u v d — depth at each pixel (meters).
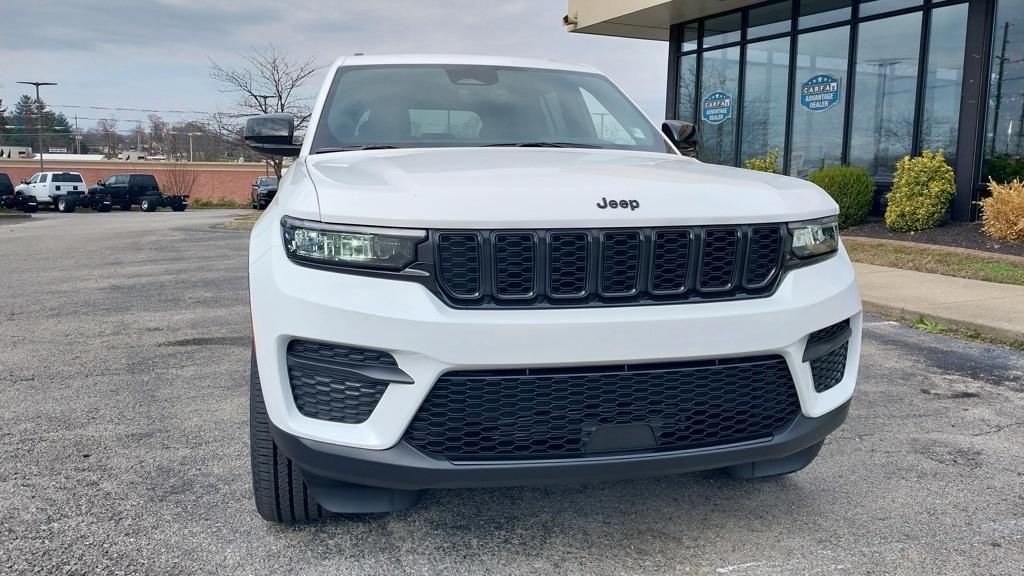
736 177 2.76
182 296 8.30
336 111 3.69
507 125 3.75
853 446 3.74
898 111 12.34
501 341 2.20
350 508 2.52
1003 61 10.78
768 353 2.41
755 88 15.26
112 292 8.64
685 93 17.11
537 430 2.29
